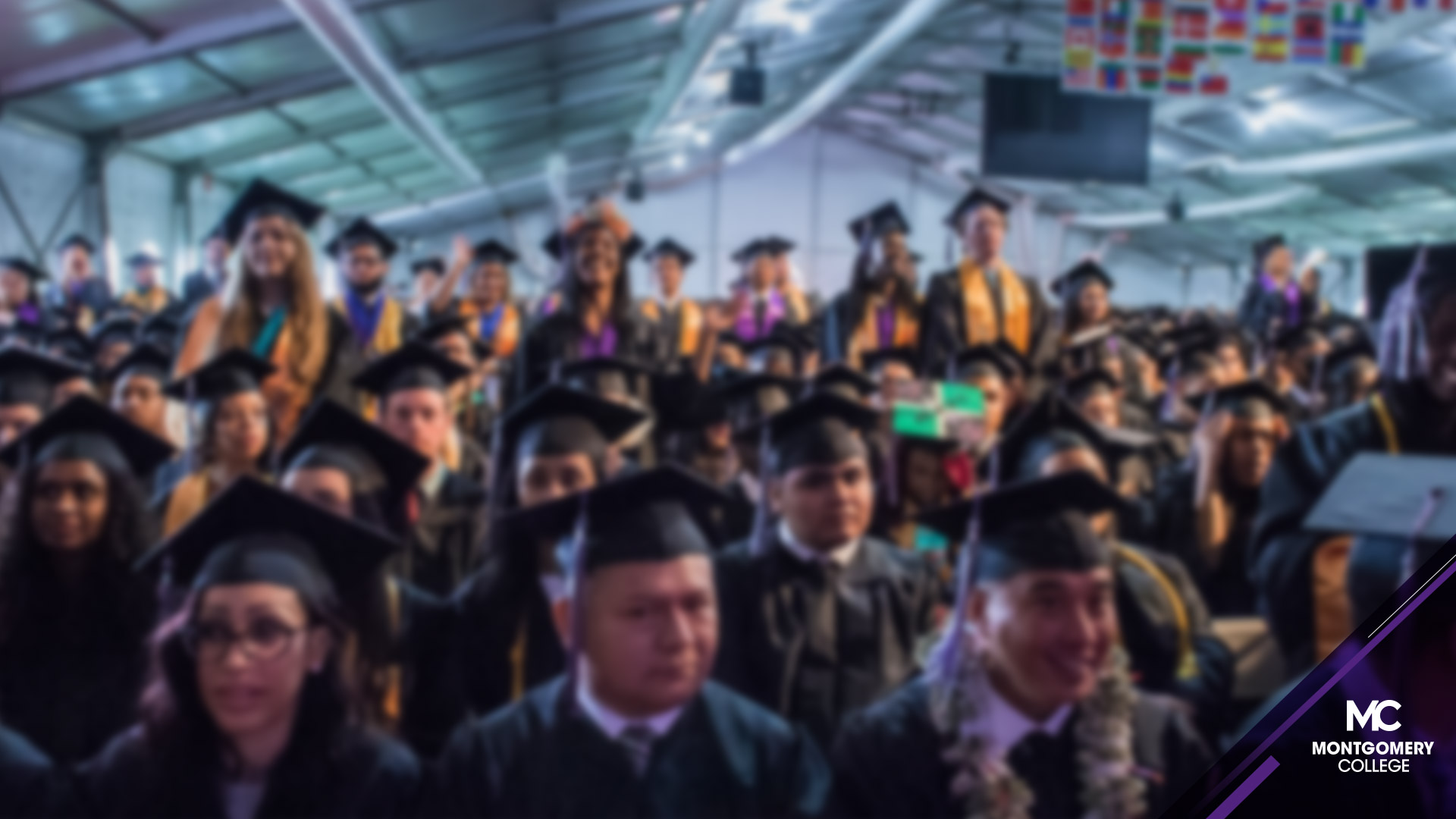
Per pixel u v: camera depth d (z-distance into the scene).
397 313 7.48
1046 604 2.22
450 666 3.00
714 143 27.94
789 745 2.36
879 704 2.44
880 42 16.83
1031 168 14.62
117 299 12.75
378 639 2.41
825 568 3.20
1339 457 2.91
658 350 6.27
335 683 2.22
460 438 5.89
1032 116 14.55
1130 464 4.65
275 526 2.25
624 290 6.13
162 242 15.65
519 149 22.44
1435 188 8.80
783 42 18.38
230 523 2.23
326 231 21.98
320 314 4.89
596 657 2.29
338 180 19.98
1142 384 7.98
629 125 23.52
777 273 12.21
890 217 7.45
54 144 12.84
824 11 16.95
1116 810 2.10
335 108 15.13
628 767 2.23
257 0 10.59
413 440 4.10
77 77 10.74
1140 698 2.32
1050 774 2.21
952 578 3.37
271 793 2.15
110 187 14.01
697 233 29.88
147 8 10.02
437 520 4.06
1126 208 24.23
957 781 2.18
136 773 2.17
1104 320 8.01
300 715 2.20
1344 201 13.79
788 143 29.77
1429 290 2.71
